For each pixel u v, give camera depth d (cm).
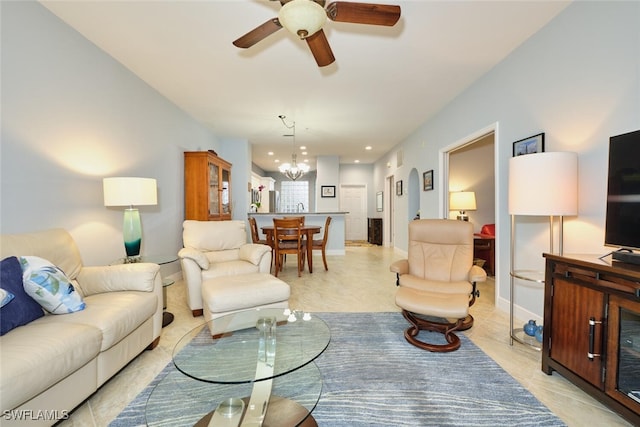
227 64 290
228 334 174
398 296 216
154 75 314
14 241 167
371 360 193
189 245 308
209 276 264
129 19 222
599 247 186
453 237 261
